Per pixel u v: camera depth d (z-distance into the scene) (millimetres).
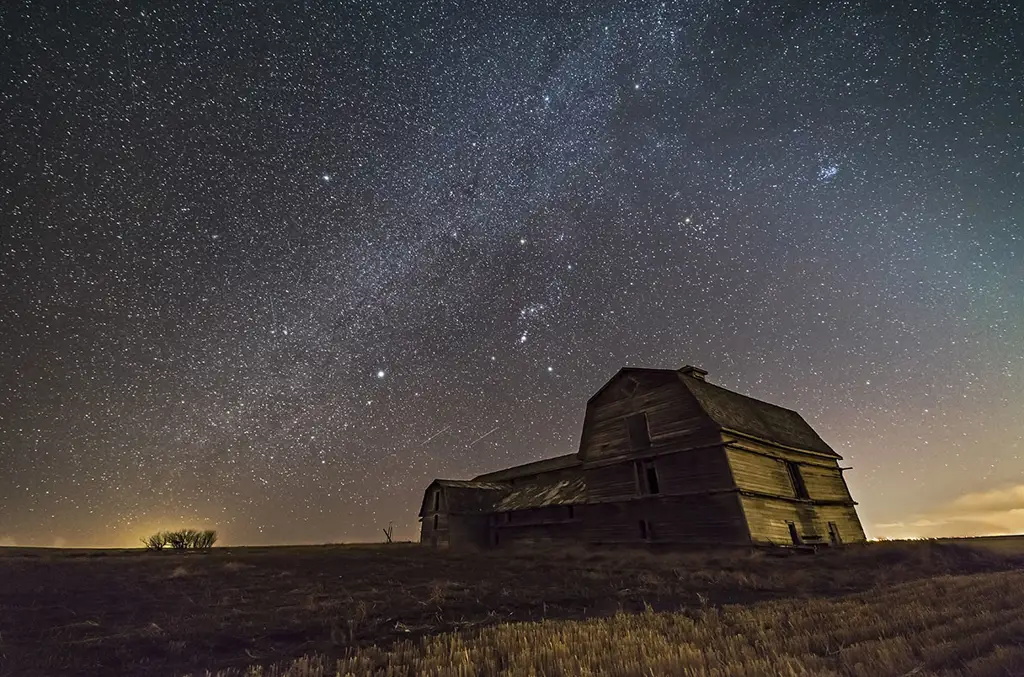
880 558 17828
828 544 23672
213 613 9438
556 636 6477
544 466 37969
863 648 5090
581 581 14617
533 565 19703
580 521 27672
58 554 22469
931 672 4160
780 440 26109
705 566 17812
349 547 34469
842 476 29969
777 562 18000
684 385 24766
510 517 33156
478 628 8422
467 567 18844
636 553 22047
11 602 10141
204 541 34594
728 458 21828
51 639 7375
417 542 37000
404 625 8719
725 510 21031
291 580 14281
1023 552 17984
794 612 8125
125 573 14906
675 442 23875
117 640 7355
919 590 9812
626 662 5062
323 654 6672
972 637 5199
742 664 4836
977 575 11695
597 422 28359
